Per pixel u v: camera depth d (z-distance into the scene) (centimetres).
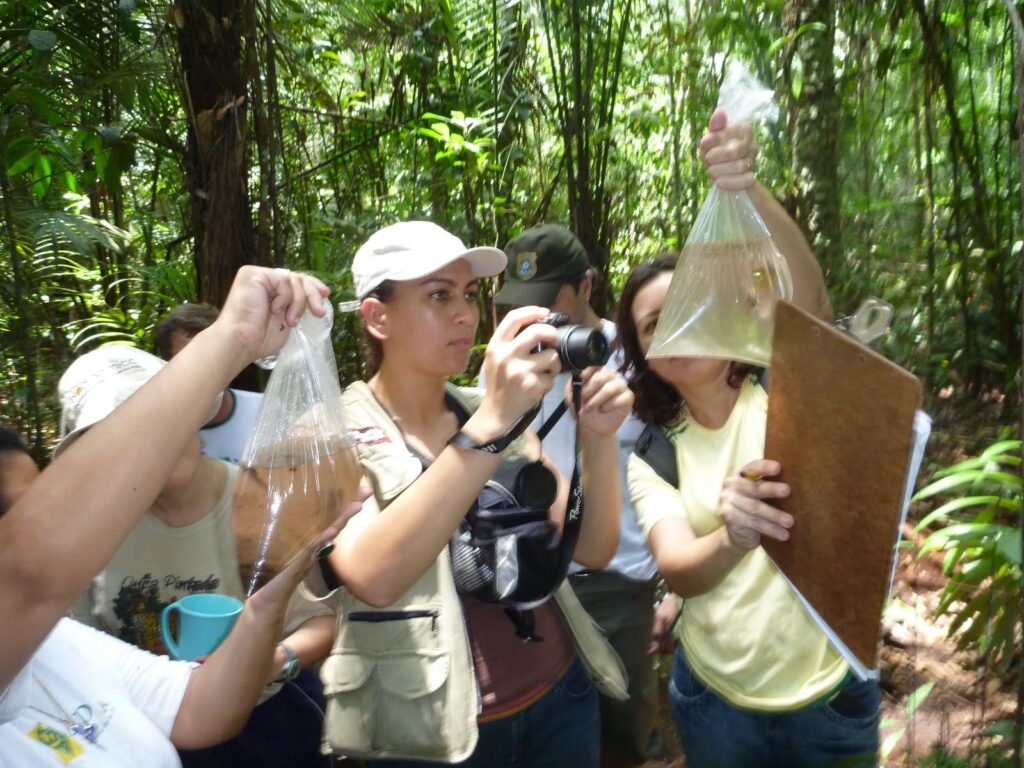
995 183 429
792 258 170
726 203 157
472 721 169
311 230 499
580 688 193
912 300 434
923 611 296
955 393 437
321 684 207
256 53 363
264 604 144
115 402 178
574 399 174
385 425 179
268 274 112
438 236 179
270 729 196
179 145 379
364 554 155
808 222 401
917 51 390
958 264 425
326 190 588
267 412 147
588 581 242
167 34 373
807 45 387
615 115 493
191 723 144
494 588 170
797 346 140
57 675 130
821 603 141
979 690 241
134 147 412
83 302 514
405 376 183
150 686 146
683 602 197
